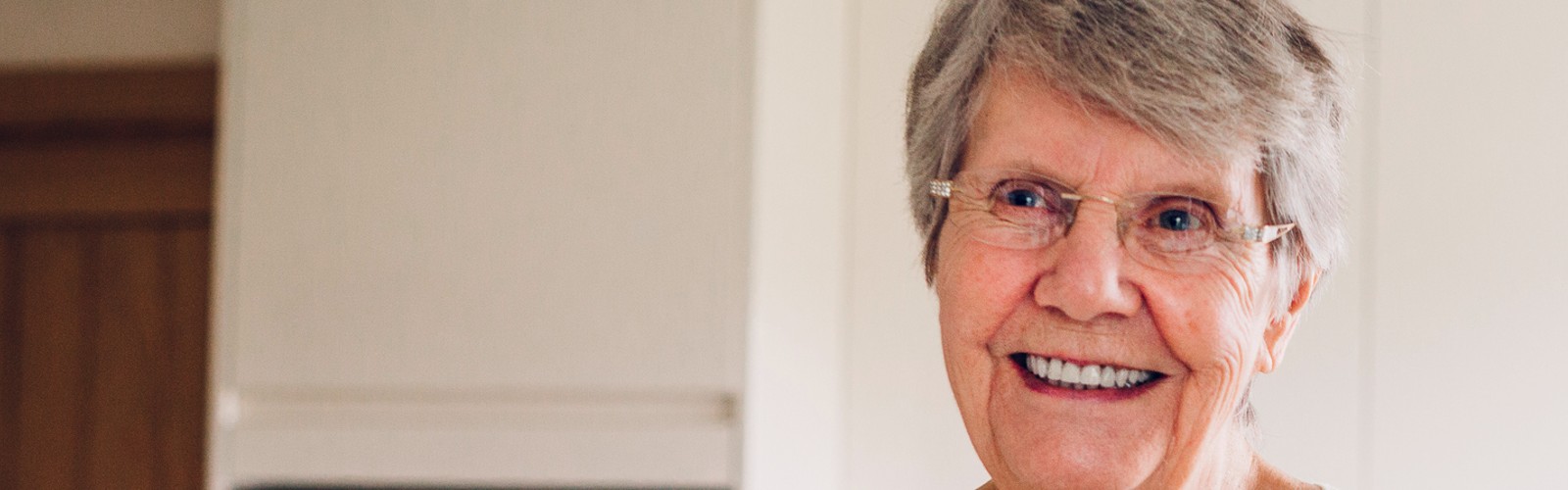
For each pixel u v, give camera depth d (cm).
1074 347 135
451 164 155
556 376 153
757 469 150
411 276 156
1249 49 132
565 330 152
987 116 139
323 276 158
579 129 153
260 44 160
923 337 146
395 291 156
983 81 139
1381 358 137
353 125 158
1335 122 136
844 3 150
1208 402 134
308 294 158
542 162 154
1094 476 136
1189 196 132
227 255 160
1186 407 134
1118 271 133
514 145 154
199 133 180
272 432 160
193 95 177
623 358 151
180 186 181
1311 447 135
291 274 159
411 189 156
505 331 154
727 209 149
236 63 161
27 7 182
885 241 149
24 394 185
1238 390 134
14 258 186
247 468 160
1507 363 137
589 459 152
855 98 149
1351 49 136
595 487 152
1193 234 132
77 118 180
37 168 185
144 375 182
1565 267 137
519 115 154
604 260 152
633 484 151
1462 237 138
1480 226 138
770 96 152
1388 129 137
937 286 145
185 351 181
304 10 159
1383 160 137
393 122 157
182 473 180
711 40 151
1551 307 137
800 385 153
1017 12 137
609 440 152
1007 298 138
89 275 184
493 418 155
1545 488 137
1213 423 134
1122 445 135
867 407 149
